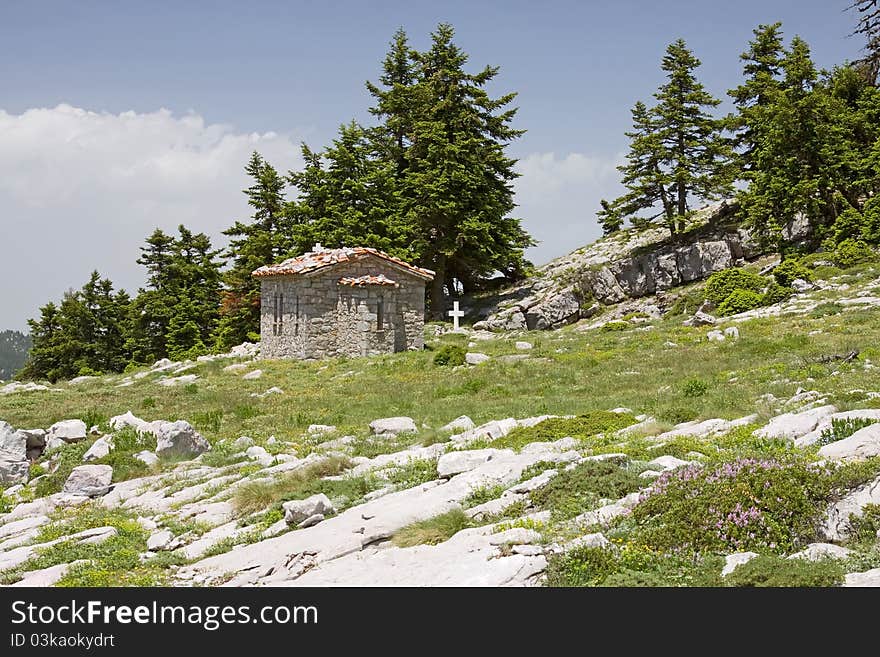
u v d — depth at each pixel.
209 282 76.88
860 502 10.81
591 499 13.16
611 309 67.19
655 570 10.27
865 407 17.20
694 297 60.41
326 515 15.62
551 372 35.84
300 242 62.69
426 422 26.86
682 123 68.31
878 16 49.47
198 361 51.88
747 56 70.12
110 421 28.81
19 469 24.48
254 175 68.50
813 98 57.12
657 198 69.81
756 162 66.31
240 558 13.84
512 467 15.98
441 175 66.50
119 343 82.38
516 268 73.06
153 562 14.42
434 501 14.81
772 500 10.93
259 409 32.28
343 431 26.20
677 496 11.80
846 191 58.94
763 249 61.38
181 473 22.33
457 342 52.22
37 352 81.88
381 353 46.50
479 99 70.00
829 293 45.78
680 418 21.28
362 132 65.69
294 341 47.31
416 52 71.69
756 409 21.09
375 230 64.88
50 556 15.34
